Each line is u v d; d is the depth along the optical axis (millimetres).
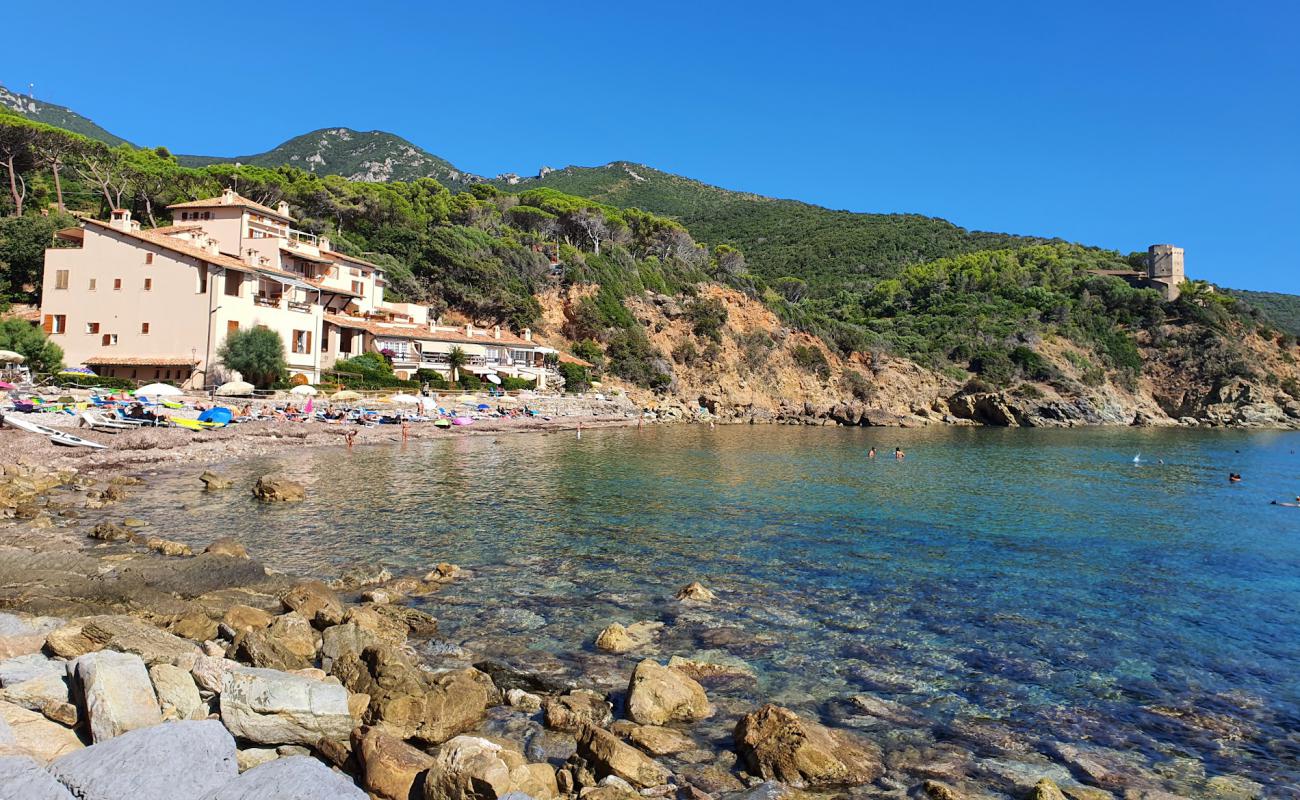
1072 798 10055
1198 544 27625
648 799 9500
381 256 97688
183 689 10227
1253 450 79812
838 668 14602
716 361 112188
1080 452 69438
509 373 89188
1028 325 153750
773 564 22625
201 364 57281
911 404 124875
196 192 91875
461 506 30438
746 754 10812
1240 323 164625
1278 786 10672
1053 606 19188
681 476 42062
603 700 12359
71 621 13945
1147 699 13617
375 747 9383
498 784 8438
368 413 60531
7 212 74375
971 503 36094
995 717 12695
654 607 17984
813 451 61438
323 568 20438
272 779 7938
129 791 7520
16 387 47094
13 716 9320
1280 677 14797
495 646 15031
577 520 28391
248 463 39594
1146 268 198250
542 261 110625
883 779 10469
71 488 29797
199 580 17609
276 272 65000
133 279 58969
